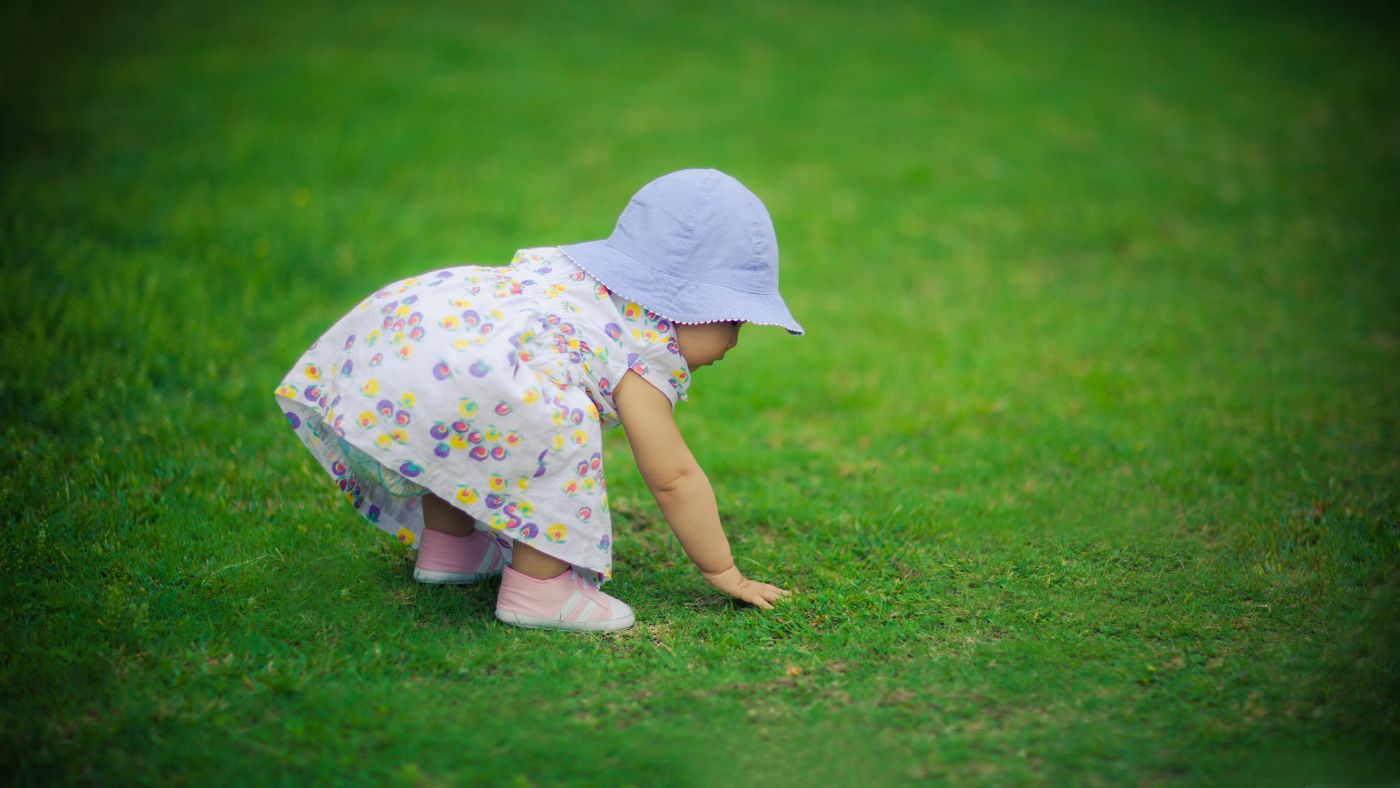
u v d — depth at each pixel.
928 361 4.94
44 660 2.38
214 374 4.16
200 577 2.81
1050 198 7.25
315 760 2.09
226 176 6.60
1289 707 2.32
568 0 12.02
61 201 5.77
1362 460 3.74
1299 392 4.38
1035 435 4.09
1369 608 2.75
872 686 2.42
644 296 2.61
